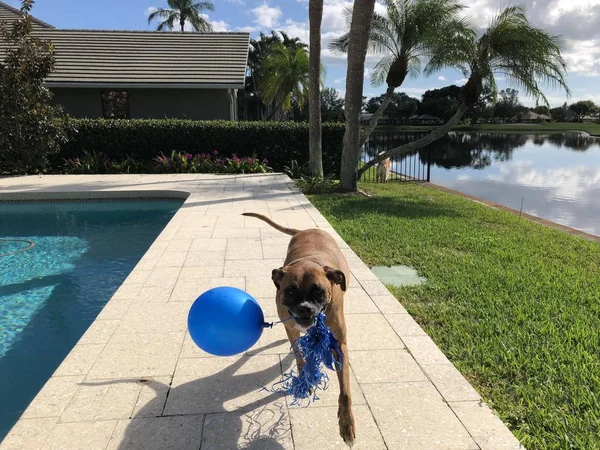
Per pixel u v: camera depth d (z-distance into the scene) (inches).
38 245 322.3
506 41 441.1
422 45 501.0
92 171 573.0
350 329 156.3
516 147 1348.4
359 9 428.1
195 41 805.9
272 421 109.5
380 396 118.6
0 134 512.1
